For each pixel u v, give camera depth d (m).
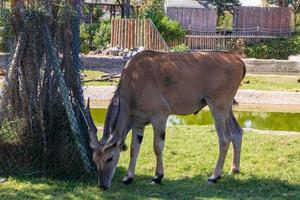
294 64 30.97
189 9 43.41
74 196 8.19
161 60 9.07
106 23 36.41
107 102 19.33
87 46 33.16
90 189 8.60
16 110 9.40
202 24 43.59
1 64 18.67
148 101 8.88
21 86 9.34
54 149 9.28
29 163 9.37
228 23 52.09
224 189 8.80
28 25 9.16
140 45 31.53
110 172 8.52
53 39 9.35
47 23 9.24
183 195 8.42
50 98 9.34
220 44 39.03
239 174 9.56
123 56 28.31
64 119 9.29
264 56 38.56
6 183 8.79
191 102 9.16
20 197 8.08
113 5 44.84
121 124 8.68
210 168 9.91
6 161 9.34
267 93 21.36
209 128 13.02
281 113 19.06
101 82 22.44
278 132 12.90
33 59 9.28
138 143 9.13
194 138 11.80
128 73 8.92
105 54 30.72
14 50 9.34
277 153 10.77
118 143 8.49
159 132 8.97
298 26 50.62
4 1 9.44
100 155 8.44
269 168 9.94
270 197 8.38
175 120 16.81
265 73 30.27
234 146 9.60
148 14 37.09
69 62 9.45
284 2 49.19
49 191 8.44
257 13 43.81
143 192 8.58
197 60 9.16
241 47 38.72
